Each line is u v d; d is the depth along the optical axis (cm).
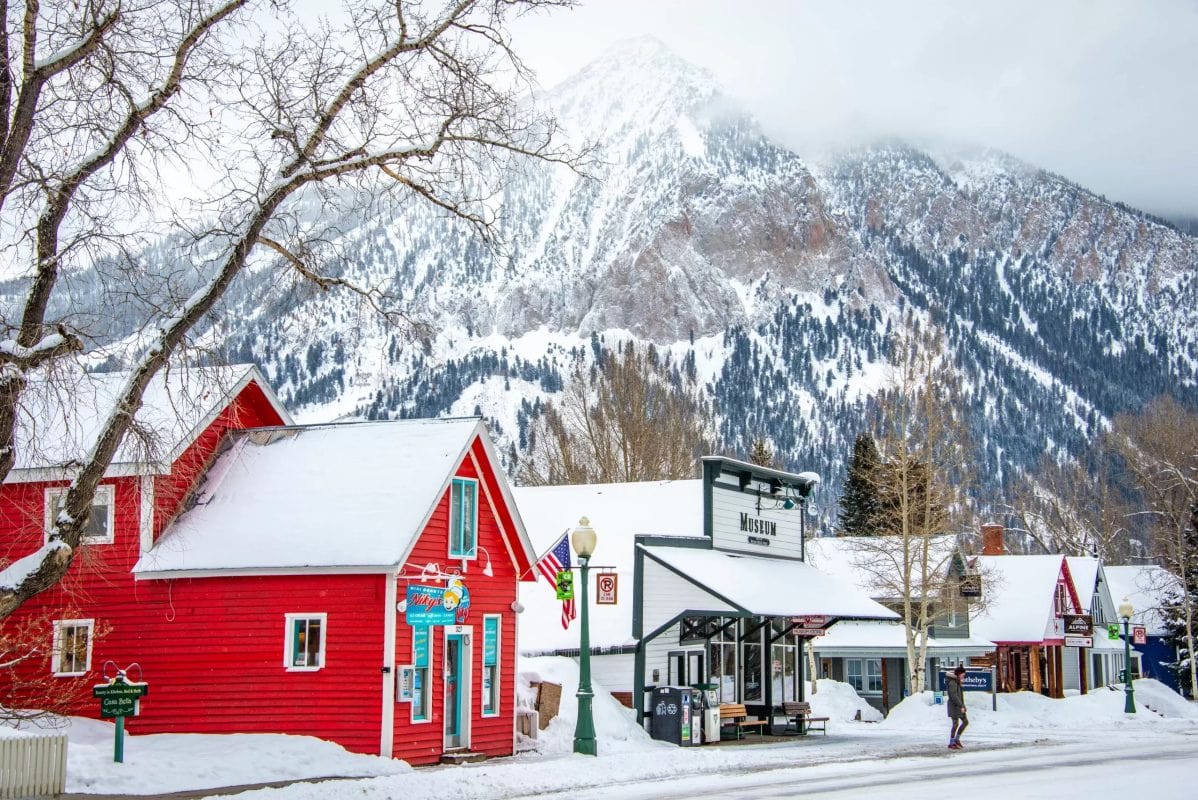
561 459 6088
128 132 1747
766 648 4238
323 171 1838
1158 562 8619
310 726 2545
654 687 3603
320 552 2580
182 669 2628
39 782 1966
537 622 3772
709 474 4075
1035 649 6944
